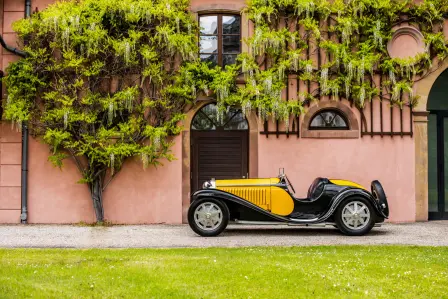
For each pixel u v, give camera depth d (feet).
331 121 38.91
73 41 36.60
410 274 20.16
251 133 38.50
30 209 37.68
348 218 31.07
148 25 37.83
